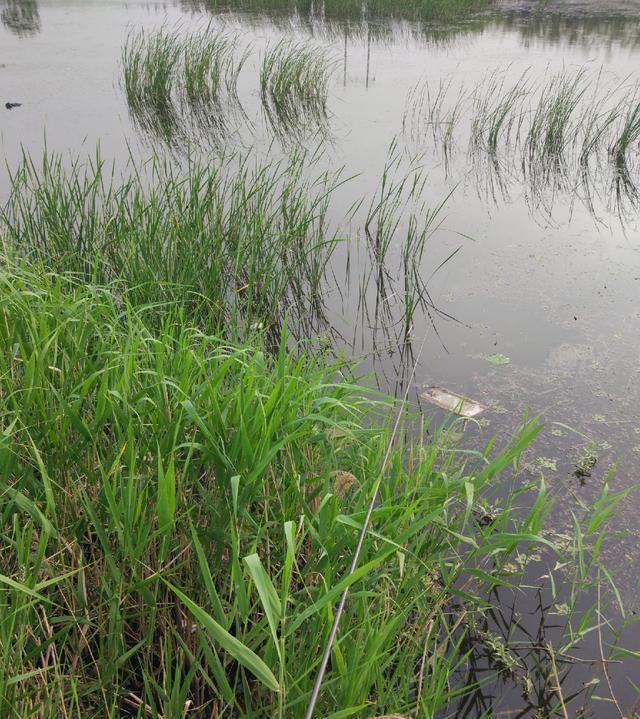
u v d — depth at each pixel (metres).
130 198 6.46
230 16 18.06
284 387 2.80
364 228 6.57
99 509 2.45
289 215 6.31
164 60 11.39
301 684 2.01
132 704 2.27
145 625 2.40
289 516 2.50
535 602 2.88
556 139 8.77
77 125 9.73
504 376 4.43
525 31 15.94
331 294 5.55
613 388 4.27
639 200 7.41
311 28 16.48
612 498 2.91
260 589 1.65
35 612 2.09
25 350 2.84
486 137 9.29
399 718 1.80
